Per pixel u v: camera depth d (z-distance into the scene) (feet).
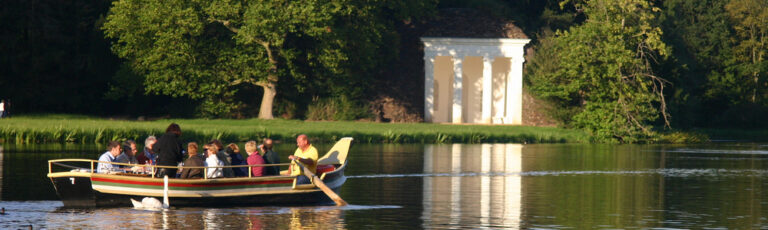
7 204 239.50
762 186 308.81
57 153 430.61
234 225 205.26
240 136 576.61
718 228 206.28
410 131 636.48
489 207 243.40
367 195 271.90
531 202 255.70
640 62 647.97
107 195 233.35
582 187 302.86
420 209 237.66
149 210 230.48
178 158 240.73
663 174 361.92
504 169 378.73
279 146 535.60
